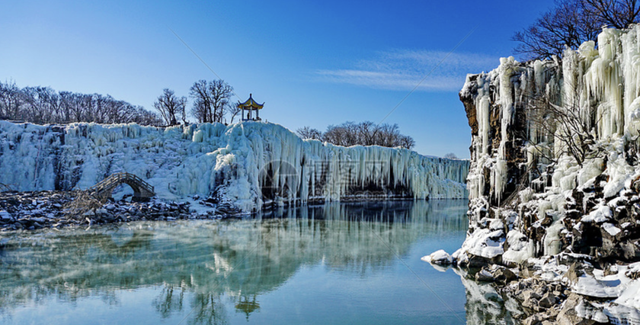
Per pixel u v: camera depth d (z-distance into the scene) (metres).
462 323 11.27
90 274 16.06
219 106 59.38
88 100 67.69
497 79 18.97
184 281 15.42
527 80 17.28
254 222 30.97
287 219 33.44
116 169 37.78
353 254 20.25
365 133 76.81
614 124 13.57
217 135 42.88
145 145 40.50
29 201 28.81
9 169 35.62
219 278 15.85
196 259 18.73
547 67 16.95
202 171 37.69
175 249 20.70
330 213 39.38
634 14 20.88
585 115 14.69
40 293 13.81
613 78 13.55
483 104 19.44
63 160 36.97
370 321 11.55
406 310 12.41
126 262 17.94
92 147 38.69
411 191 62.88
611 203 11.52
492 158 18.69
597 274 11.05
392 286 14.84
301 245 22.41
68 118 64.88
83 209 28.19
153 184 35.88
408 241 24.09
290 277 16.08
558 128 15.74
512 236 15.54
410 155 63.06
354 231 27.78
